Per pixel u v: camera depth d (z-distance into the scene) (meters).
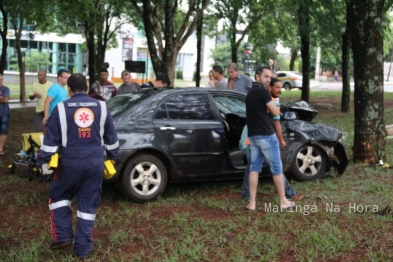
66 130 4.83
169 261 4.89
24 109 22.28
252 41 23.19
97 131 4.94
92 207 5.00
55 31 27.83
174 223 6.14
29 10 22.47
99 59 25.55
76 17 22.19
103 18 24.47
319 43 23.86
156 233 5.78
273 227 5.91
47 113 8.92
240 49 39.75
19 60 26.08
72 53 51.59
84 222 4.96
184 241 5.44
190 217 6.40
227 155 7.51
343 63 20.00
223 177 7.58
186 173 7.30
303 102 8.95
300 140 8.01
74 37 51.09
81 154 4.85
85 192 4.97
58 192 4.95
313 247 5.28
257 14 21.12
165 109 7.28
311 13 18.83
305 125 8.14
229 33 23.38
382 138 9.38
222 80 9.83
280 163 6.59
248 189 7.11
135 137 6.92
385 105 23.09
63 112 4.83
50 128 4.81
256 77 6.71
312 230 5.76
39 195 7.43
